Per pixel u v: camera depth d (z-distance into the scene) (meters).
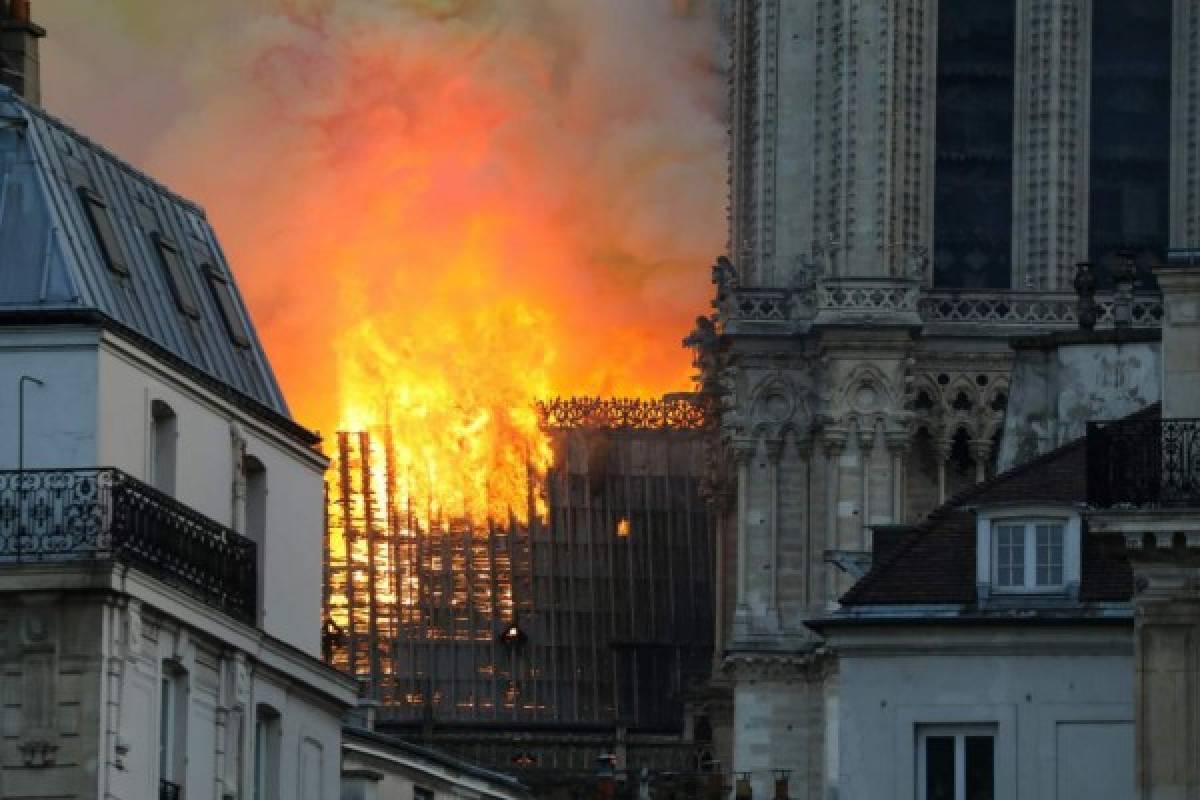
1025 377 128.25
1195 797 95.12
